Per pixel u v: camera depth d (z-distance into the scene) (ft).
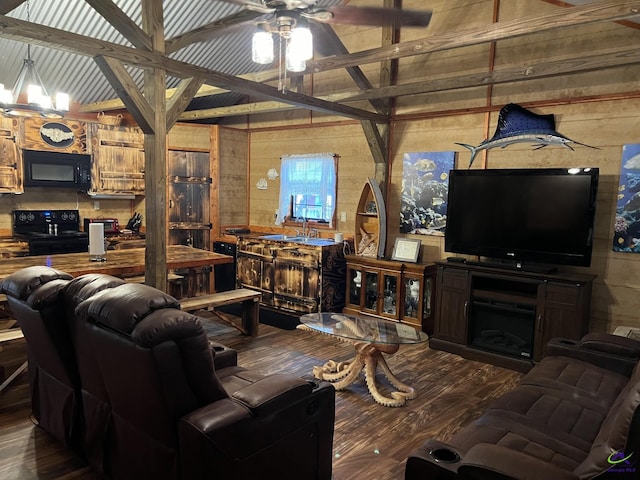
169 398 5.80
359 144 19.44
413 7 17.47
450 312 14.89
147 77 11.23
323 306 17.97
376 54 13.52
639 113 13.02
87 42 9.76
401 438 9.64
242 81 12.96
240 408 6.03
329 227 20.48
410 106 17.69
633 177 13.10
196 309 14.02
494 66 15.67
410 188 17.76
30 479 7.87
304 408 6.81
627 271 13.44
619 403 6.14
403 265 16.52
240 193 23.58
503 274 13.79
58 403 8.43
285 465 6.66
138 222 21.94
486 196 14.64
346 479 8.19
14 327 13.55
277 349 14.78
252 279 20.24
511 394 8.01
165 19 16.43
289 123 21.75
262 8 9.02
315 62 14.94
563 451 6.24
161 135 11.41
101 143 20.31
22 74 13.92
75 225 20.57
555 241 13.46
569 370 9.15
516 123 15.07
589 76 13.76
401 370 13.41
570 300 12.70
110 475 7.41
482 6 15.83
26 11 14.33
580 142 14.02
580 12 9.96
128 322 5.77
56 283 7.79
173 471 6.09
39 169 18.53
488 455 4.94
